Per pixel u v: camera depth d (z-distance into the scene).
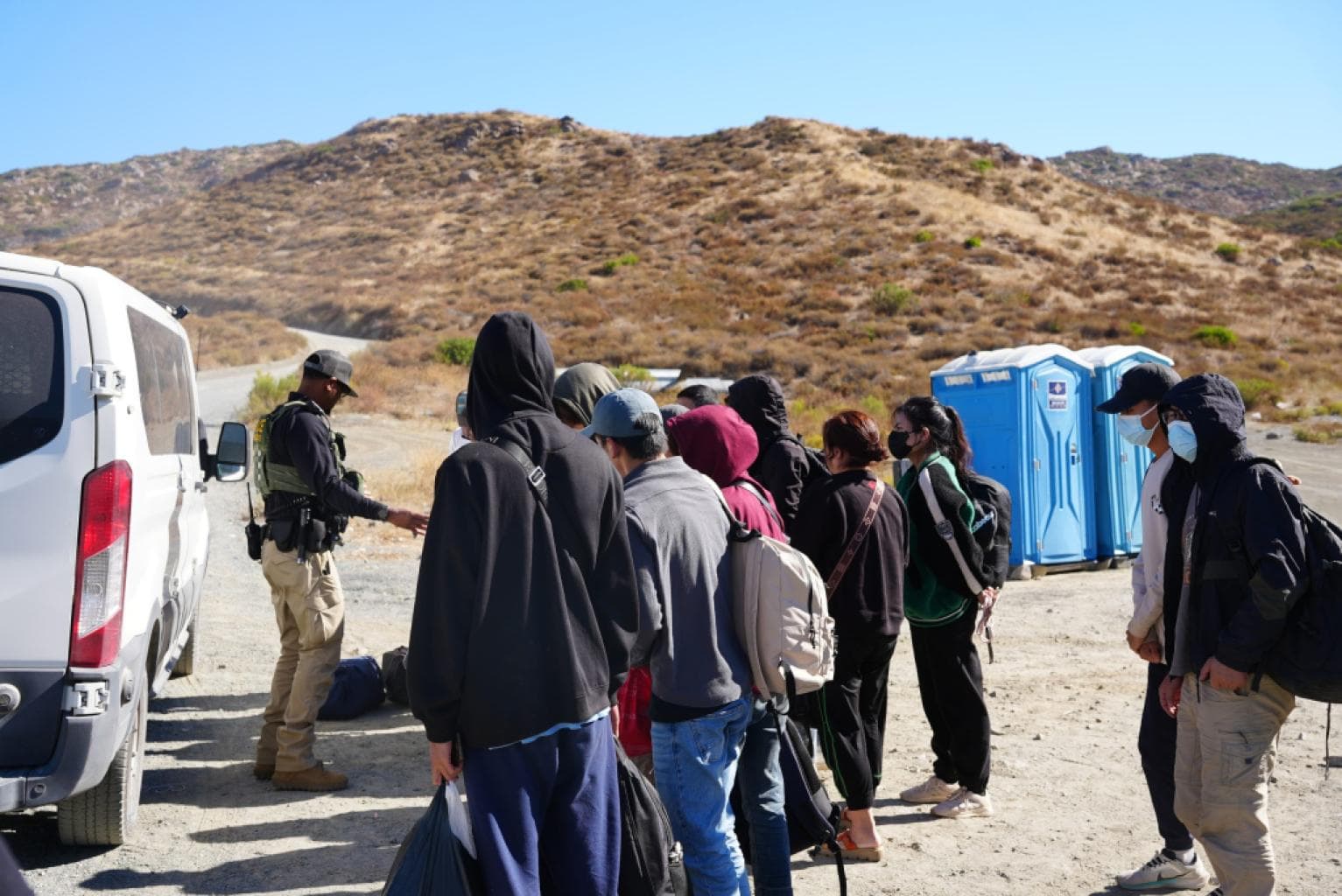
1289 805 5.02
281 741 5.12
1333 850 4.47
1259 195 195.88
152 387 4.57
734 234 67.88
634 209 79.88
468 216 91.06
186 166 199.75
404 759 5.68
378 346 47.31
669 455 3.91
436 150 113.00
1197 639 3.43
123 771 4.22
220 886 4.04
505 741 2.54
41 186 184.50
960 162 79.25
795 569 3.31
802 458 4.88
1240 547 3.29
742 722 3.31
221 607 9.59
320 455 4.80
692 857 3.22
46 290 3.73
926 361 40.94
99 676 3.62
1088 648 8.36
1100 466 12.30
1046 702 6.87
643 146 102.50
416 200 99.62
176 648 5.42
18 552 3.57
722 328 48.94
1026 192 73.81
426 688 2.50
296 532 4.96
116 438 3.74
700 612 3.23
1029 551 11.55
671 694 3.23
